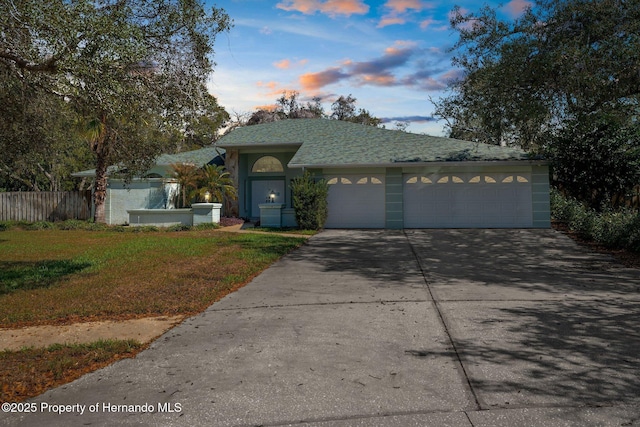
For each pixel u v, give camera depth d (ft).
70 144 91.35
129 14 23.12
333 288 26.02
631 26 37.58
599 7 38.47
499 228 56.49
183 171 66.95
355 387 12.54
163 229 60.90
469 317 19.22
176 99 25.62
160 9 24.56
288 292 25.25
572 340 16.02
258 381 13.09
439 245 43.60
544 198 55.98
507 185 56.80
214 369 14.15
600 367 13.53
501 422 10.43
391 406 11.37
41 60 21.22
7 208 75.05
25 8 18.94
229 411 11.27
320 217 57.00
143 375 13.83
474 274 29.63
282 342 16.60
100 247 44.29
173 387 12.84
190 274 30.27
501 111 49.55
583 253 38.01
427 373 13.41
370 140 67.26
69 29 19.20
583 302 21.50
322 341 16.58
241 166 70.44
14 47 21.31
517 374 13.16
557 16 40.98
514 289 24.80
